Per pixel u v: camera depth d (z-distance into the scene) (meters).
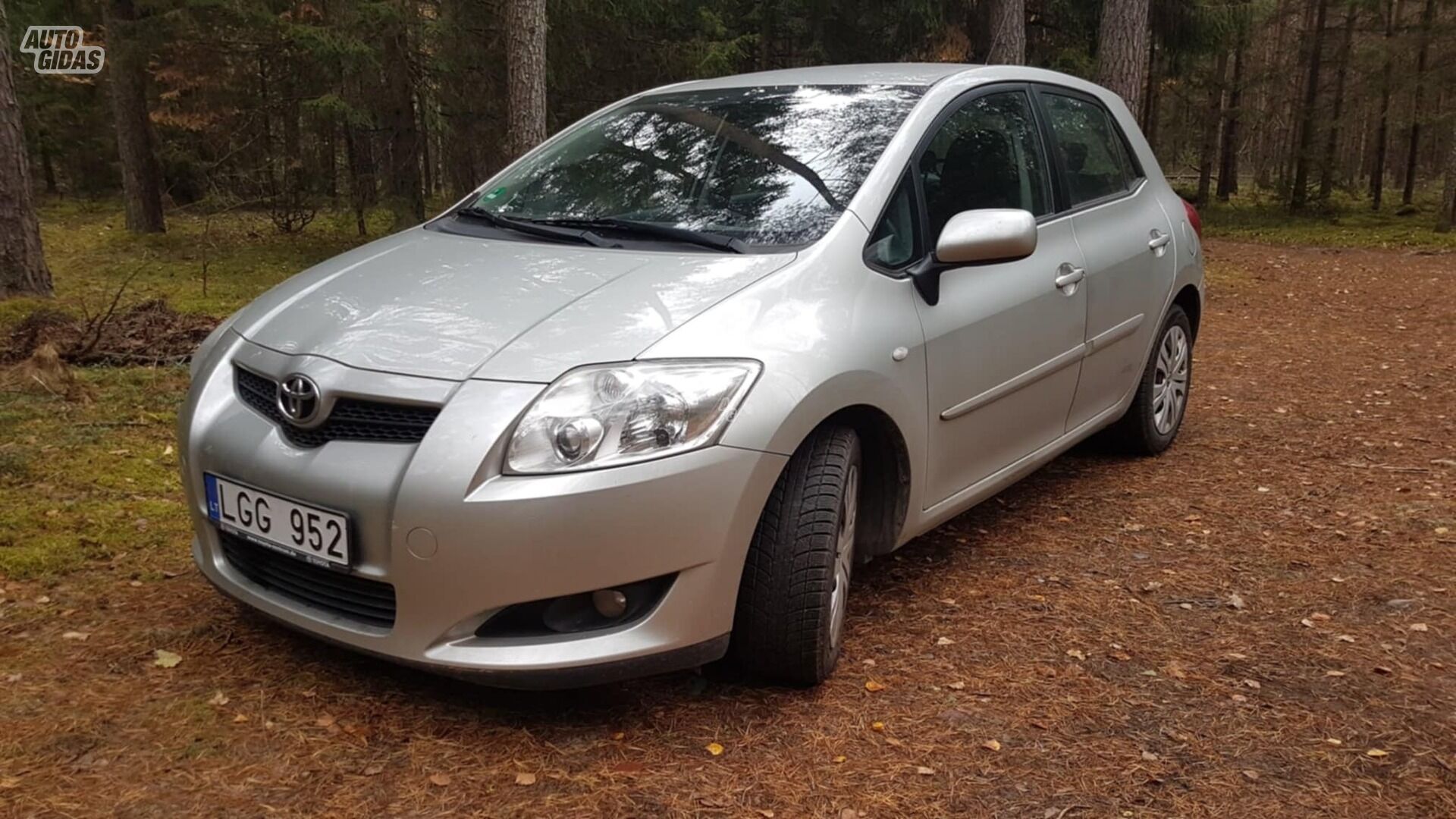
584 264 2.81
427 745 2.41
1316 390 6.64
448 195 17.34
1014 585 3.45
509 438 2.26
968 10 19.14
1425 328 9.45
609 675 2.32
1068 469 4.77
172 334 6.57
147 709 2.54
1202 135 28.05
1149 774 2.38
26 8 17.98
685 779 2.31
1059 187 3.91
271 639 2.91
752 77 3.90
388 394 2.35
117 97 15.73
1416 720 2.64
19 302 7.44
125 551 3.54
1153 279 4.45
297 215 16.23
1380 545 3.85
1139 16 11.43
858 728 2.54
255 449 2.52
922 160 3.23
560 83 16.55
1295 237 22.00
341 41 12.98
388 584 2.32
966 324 3.13
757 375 2.44
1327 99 26.50
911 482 2.97
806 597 2.54
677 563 2.34
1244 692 2.76
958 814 2.22
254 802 2.19
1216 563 3.67
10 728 2.43
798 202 3.02
